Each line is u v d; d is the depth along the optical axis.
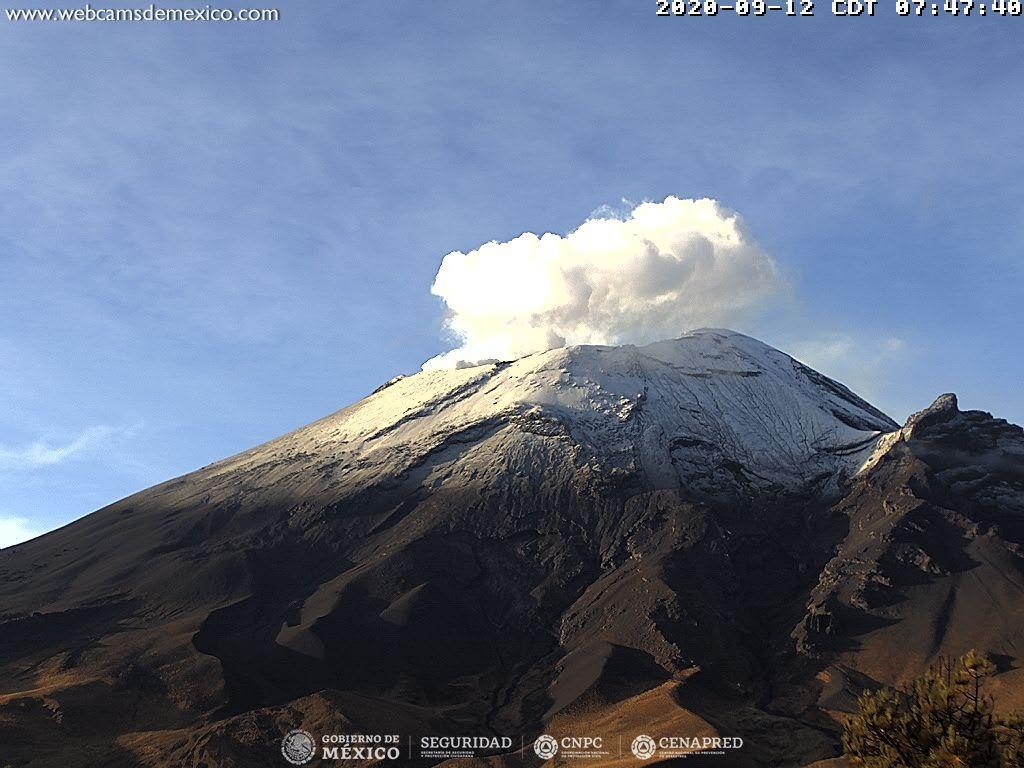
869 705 45.47
